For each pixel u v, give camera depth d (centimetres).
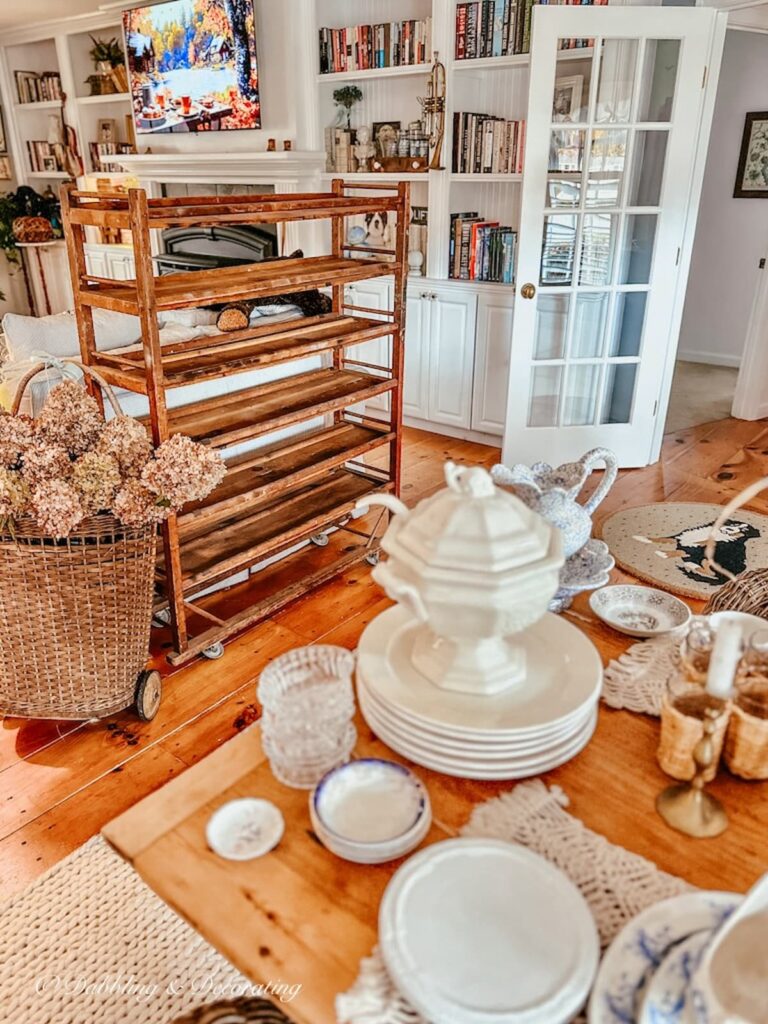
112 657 184
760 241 542
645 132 336
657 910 75
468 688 97
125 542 172
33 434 161
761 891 69
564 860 83
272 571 279
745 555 243
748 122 521
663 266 348
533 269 340
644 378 367
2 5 473
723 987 69
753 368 447
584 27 308
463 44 362
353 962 74
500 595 85
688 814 89
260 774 97
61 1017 132
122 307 184
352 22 426
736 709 93
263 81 427
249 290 201
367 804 89
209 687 216
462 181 386
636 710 108
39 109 597
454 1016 66
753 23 333
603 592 139
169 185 537
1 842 165
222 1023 92
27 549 164
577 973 69
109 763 188
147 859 85
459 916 75
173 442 167
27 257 626
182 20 440
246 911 79
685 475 371
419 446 412
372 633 111
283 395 245
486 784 94
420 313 413
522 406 365
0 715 202
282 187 435
